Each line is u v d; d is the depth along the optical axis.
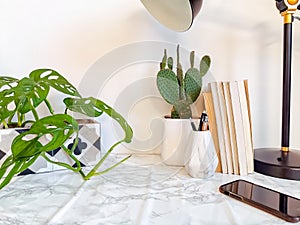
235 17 0.80
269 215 0.43
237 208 0.46
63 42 0.74
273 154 0.68
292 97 0.84
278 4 0.66
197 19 0.79
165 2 0.58
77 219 0.43
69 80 0.75
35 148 0.43
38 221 0.42
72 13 0.74
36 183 0.58
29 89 0.52
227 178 0.61
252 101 0.83
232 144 0.63
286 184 0.57
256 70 0.82
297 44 0.81
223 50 0.81
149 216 0.44
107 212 0.45
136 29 0.77
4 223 0.41
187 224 0.41
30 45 0.72
